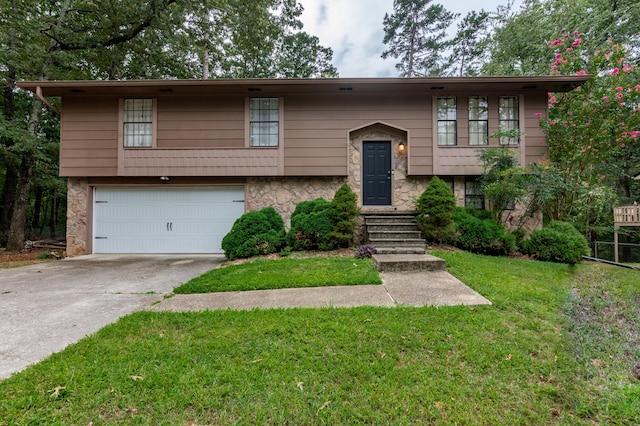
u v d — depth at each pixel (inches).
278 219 286.7
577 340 97.9
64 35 378.6
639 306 127.9
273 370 83.3
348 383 77.8
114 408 69.6
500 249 252.1
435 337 100.9
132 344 98.9
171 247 325.1
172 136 311.9
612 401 70.9
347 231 264.1
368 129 314.8
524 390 75.6
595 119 276.8
